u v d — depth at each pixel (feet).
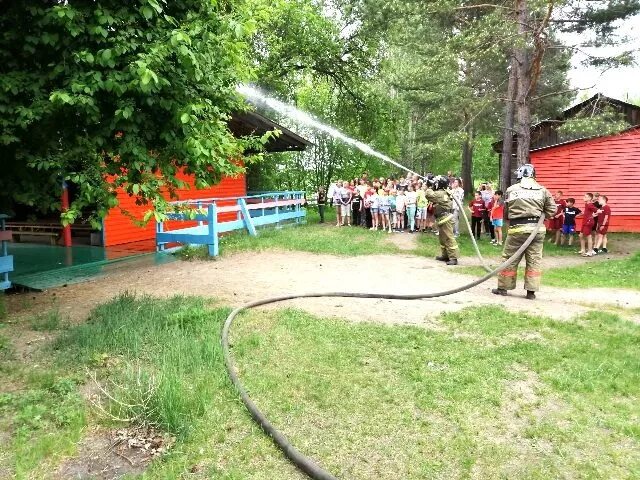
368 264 32.17
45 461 10.18
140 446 10.64
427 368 14.11
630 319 19.75
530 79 47.98
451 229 32.35
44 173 18.17
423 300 22.40
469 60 44.88
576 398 12.49
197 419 11.41
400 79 64.80
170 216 34.58
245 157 24.66
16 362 14.85
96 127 16.74
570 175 51.31
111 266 30.73
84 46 15.70
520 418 11.59
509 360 14.82
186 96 17.34
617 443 10.61
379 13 51.49
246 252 35.94
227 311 19.39
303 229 50.52
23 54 16.38
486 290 24.79
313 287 24.80
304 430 11.03
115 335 16.17
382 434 10.88
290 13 66.64
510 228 23.34
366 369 14.08
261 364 14.40
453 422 11.37
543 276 29.25
